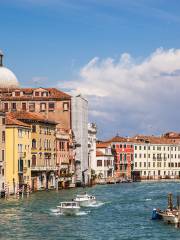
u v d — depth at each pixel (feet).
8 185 370.12
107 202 339.16
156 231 224.74
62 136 485.56
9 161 384.68
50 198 351.67
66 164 493.36
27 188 374.43
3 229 224.33
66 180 483.92
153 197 383.45
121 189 485.56
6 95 531.09
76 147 538.06
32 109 524.11
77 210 271.28
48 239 205.46
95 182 603.67
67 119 524.11
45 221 247.29
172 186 551.18
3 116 377.30
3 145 378.12
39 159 430.20
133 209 299.99
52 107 524.52
